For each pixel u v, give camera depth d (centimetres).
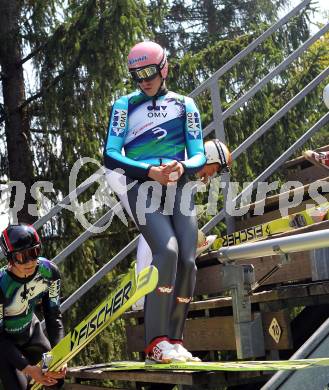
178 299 430
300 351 372
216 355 507
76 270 1048
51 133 1071
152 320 416
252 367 349
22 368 446
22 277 452
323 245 385
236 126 1137
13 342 475
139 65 454
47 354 440
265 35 670
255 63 1231
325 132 1288
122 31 986
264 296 452
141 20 1022
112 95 1034
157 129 456
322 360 332
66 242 1056
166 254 418
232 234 595
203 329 512
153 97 462
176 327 430
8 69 1119
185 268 430
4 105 1113
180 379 398
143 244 528
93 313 414
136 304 588
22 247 438
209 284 568
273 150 1186
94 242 1069
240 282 450
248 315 451
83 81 1030
